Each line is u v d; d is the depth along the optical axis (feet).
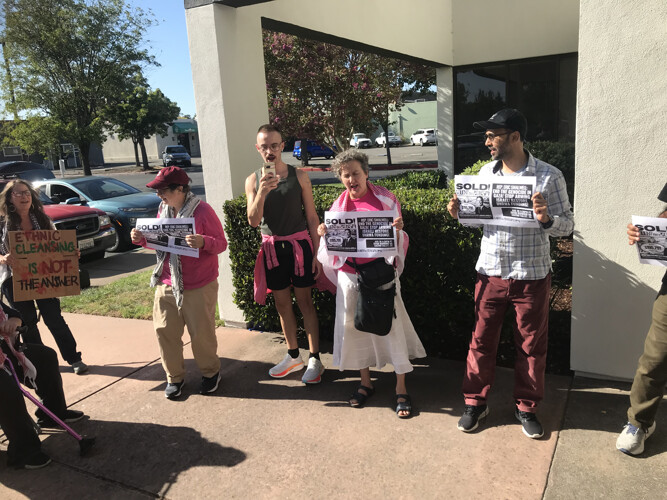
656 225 8.54
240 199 15.30
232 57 15.37
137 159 134.31
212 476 9.53
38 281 12.09
